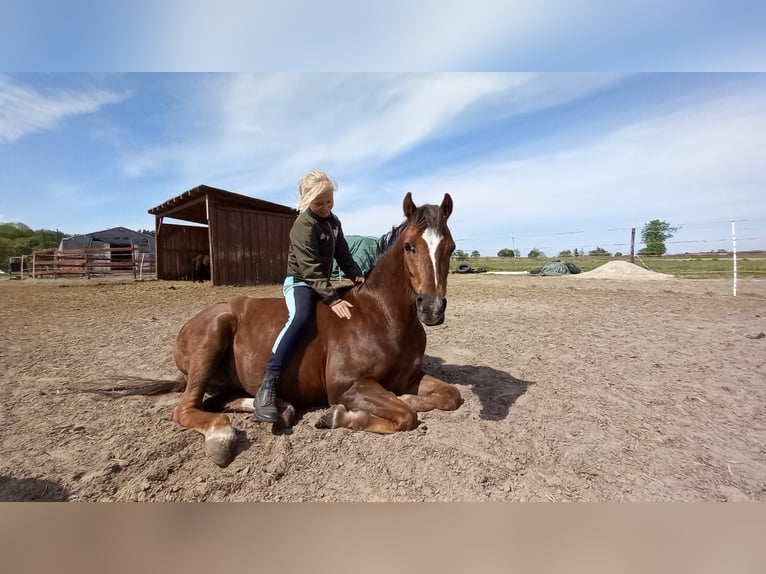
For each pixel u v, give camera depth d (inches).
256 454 96.0
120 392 133.3
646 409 123.0
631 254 852.0
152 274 903.1
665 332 233.3
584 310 318.3
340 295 125.0
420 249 98.7
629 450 98.0
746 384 145.0
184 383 133.6
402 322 110.7
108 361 177.2
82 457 94.2
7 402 128.6
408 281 107.8
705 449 99.1
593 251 1571.1
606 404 126.3
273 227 592.1
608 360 176.6
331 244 122.4
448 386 120.1
